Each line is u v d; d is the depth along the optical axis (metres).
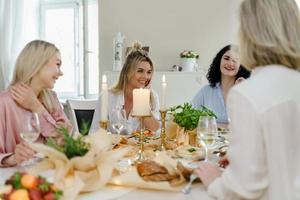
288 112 0.84
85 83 4.38
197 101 2.76
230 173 0.87
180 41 3.89
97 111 2.19
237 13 0.98
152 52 4.00
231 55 2.46
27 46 1.68
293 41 0.90
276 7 0.91
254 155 0.82
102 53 4.19
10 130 1.55
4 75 4.35
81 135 1.12
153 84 3.68
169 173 1.07
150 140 1.77
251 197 0.83
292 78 0.89
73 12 4.46
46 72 1.68
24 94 1.60
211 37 3.78
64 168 0.99
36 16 4.59
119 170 1.15
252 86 0.87
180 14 3.87
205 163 1.14
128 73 2.29
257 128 0.82
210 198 0.97
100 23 4.17
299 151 0.85
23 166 1.30
